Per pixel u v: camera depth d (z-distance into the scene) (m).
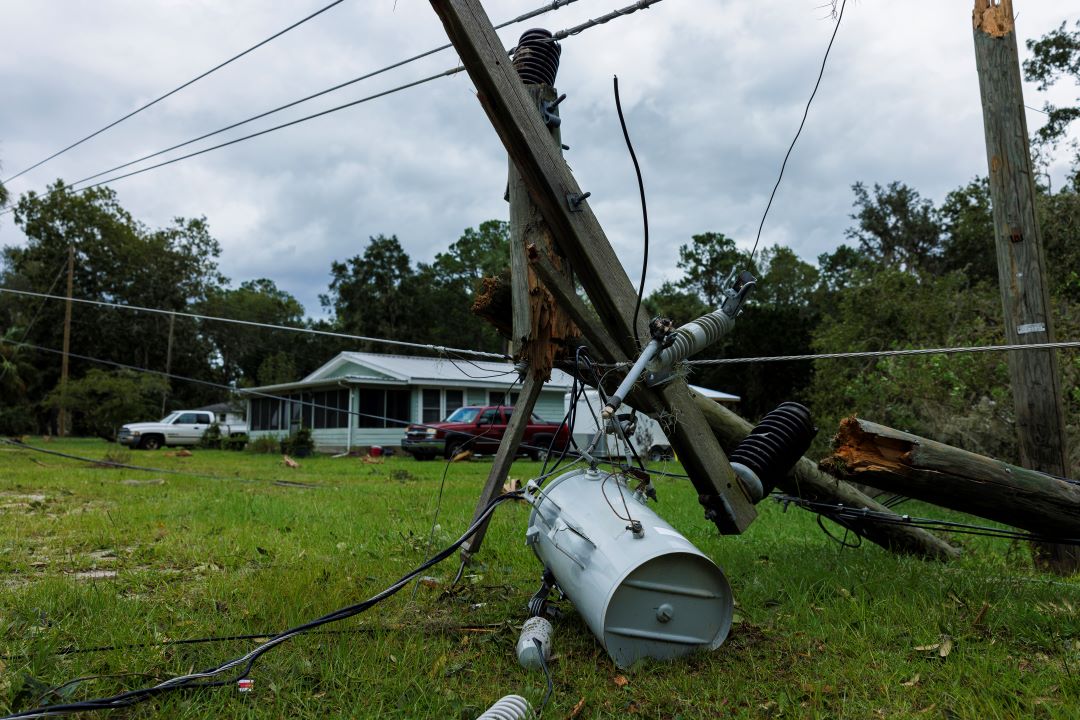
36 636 3.58
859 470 4.38
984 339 10.83
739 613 4.18
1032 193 5.93
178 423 30.34
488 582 5.04
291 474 15.98
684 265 59.19
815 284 59.28
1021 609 4.06
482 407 22.34
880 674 3.22
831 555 5.77
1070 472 5.72
